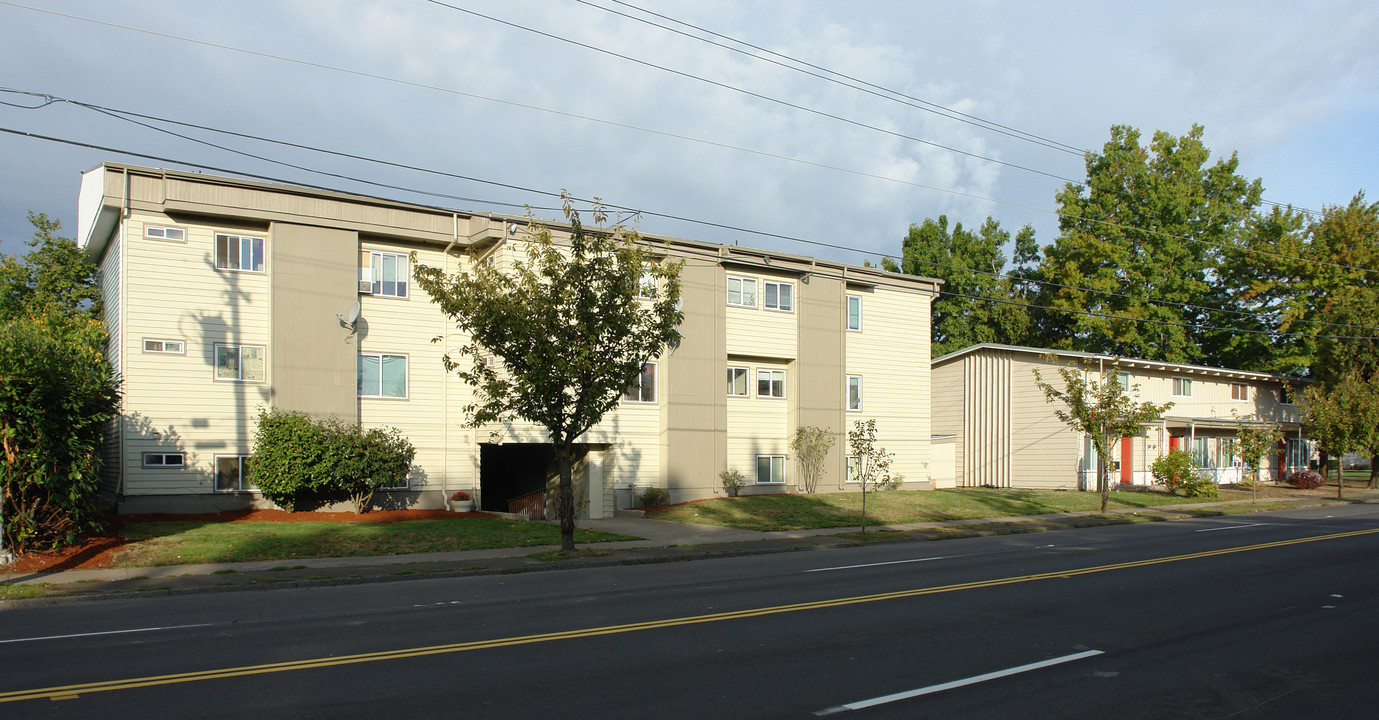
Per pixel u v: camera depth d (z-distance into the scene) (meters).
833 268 32.34
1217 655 8.66
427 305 25.38
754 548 18.81
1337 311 42.78
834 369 32.25
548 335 16.97
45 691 7.05
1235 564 15.85
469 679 7.52
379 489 24.16
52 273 27.69
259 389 22.83
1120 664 8.27
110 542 16.45
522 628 9.89
